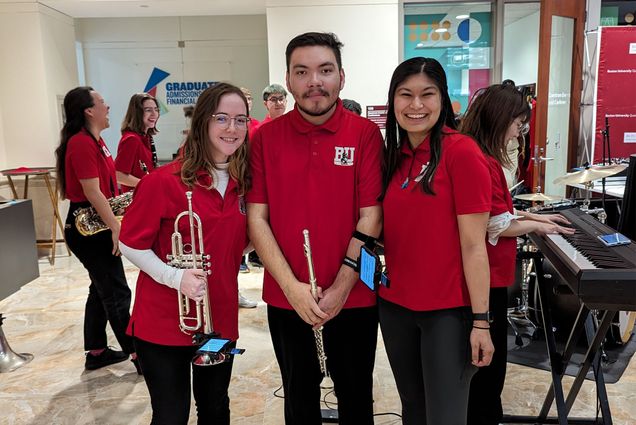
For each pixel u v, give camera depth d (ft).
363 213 5.45
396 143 5.30
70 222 9.20
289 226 5.53
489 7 19.21
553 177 18.43
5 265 9.68
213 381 5.50
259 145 5.67
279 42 18.37
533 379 9.42
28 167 19.90
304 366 5.80
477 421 6.37
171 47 24.09
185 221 5.18
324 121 5.46
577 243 5.82
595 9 17.92
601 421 7.84
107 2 19.29
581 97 18.06
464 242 4.84
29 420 8.42
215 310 5.43
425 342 5.09
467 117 6.37
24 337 11.96
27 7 18.95
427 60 4.92
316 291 5.20
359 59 18.52
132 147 11.60
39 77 19.44
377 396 8.91
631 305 4.72
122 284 9.59
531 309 11.32
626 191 8.39
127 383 9.66
